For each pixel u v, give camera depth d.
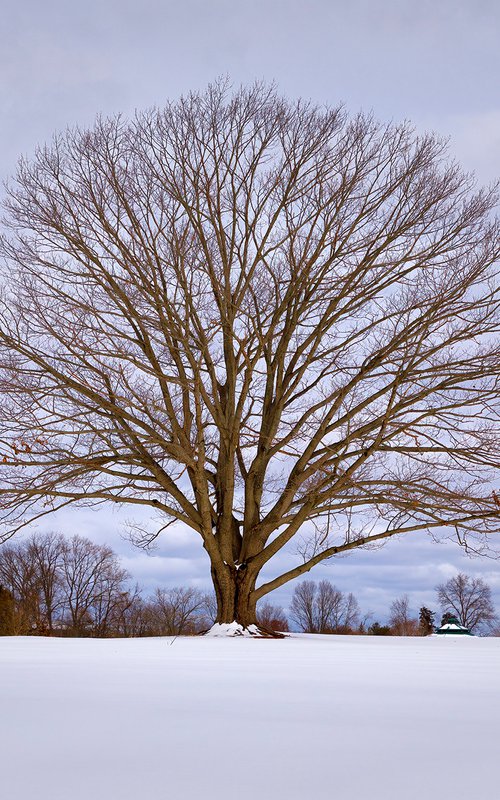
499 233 17.72
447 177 18.28
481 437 17.39
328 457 17.09
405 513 17.34
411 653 9.67
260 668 6.27
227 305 16.81
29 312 16.50
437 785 1.67
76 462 16.56
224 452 17.95
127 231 16.80
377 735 2.43
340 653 9.45
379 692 4.15
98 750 2.11
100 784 1.65
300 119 18.27
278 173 18.05
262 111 18.16
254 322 16.59
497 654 9.77
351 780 1.71
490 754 2.07
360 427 17.23
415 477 18.03
